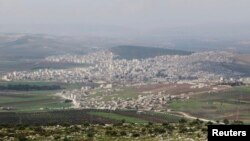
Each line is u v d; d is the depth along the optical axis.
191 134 89.94
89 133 93.06
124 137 88.94
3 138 89.19
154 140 84.81
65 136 90.44
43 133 94.50
